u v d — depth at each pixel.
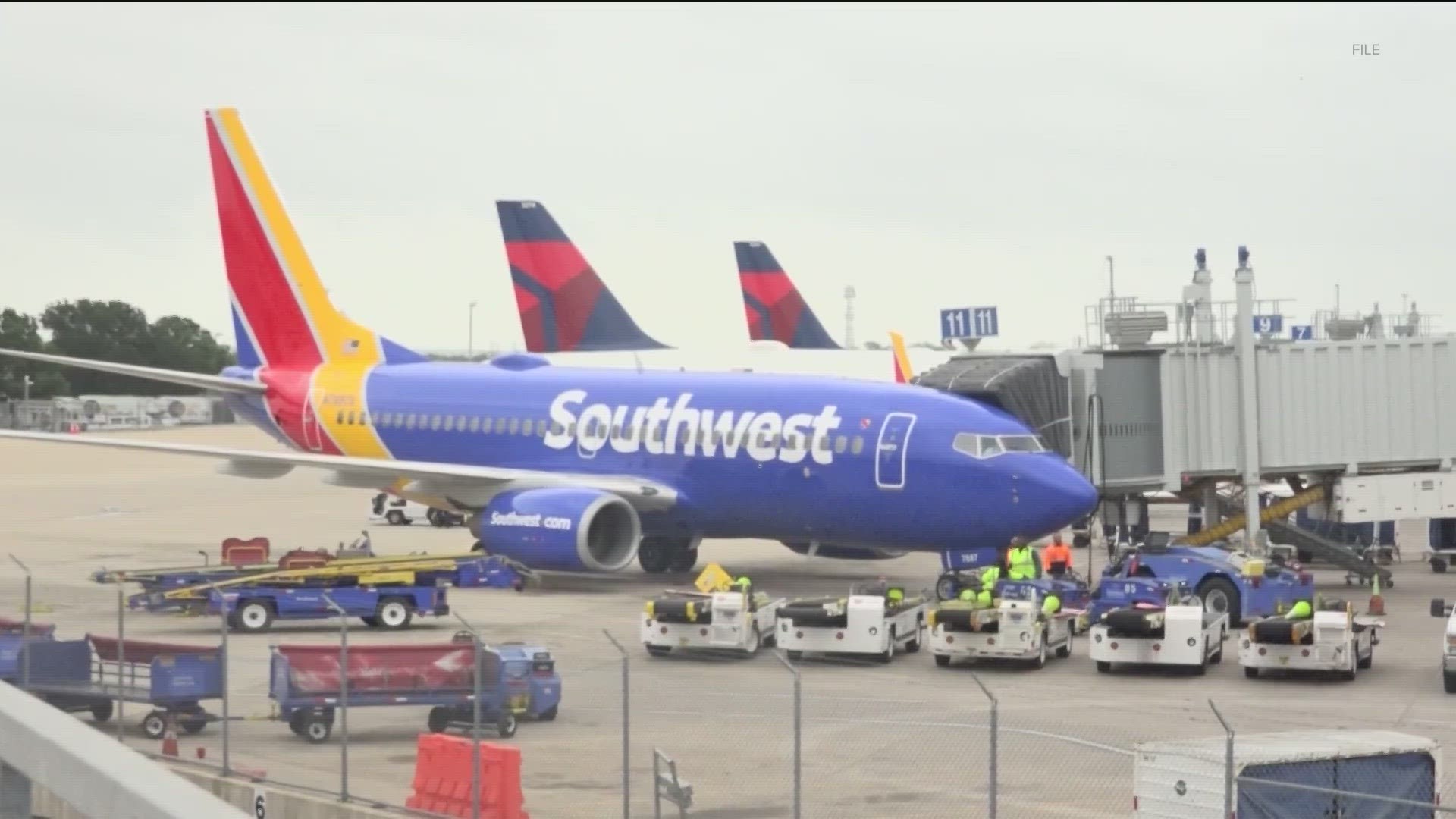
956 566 45.22
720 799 23.19
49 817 22.44
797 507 47.00
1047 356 48.88
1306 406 50.56
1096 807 22.61
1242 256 49.88
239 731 28.45
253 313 62.22
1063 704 30.77
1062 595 41.00
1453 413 52.22
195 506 85.12
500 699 27.64
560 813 22.55
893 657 36.88
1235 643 38.69
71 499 89.06
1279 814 18.77
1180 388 49.81
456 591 48.88
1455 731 27.95
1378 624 34.56
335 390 59.22
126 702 29.80
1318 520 57.88
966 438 43.91
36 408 172.62
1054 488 42.91
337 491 98.50
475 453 54.75
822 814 22.36
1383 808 19.27
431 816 22.27
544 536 46.94
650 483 50.00
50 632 31.61
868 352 88.31
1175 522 77.75
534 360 56.78
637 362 57.31
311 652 27.31
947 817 22.06
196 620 42.22
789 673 34.62
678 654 37.06
